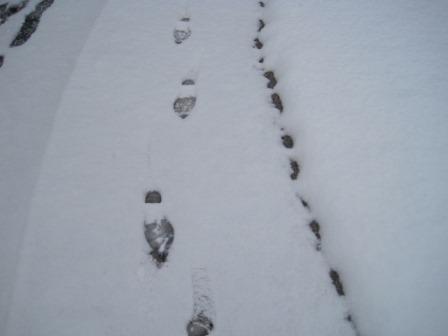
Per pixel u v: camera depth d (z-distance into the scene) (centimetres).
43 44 211
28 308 129
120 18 214
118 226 146
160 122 174
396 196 135
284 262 136
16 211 150
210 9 219
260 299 129
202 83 187
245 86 184
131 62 194
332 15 195
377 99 160
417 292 119
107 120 174
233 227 143
